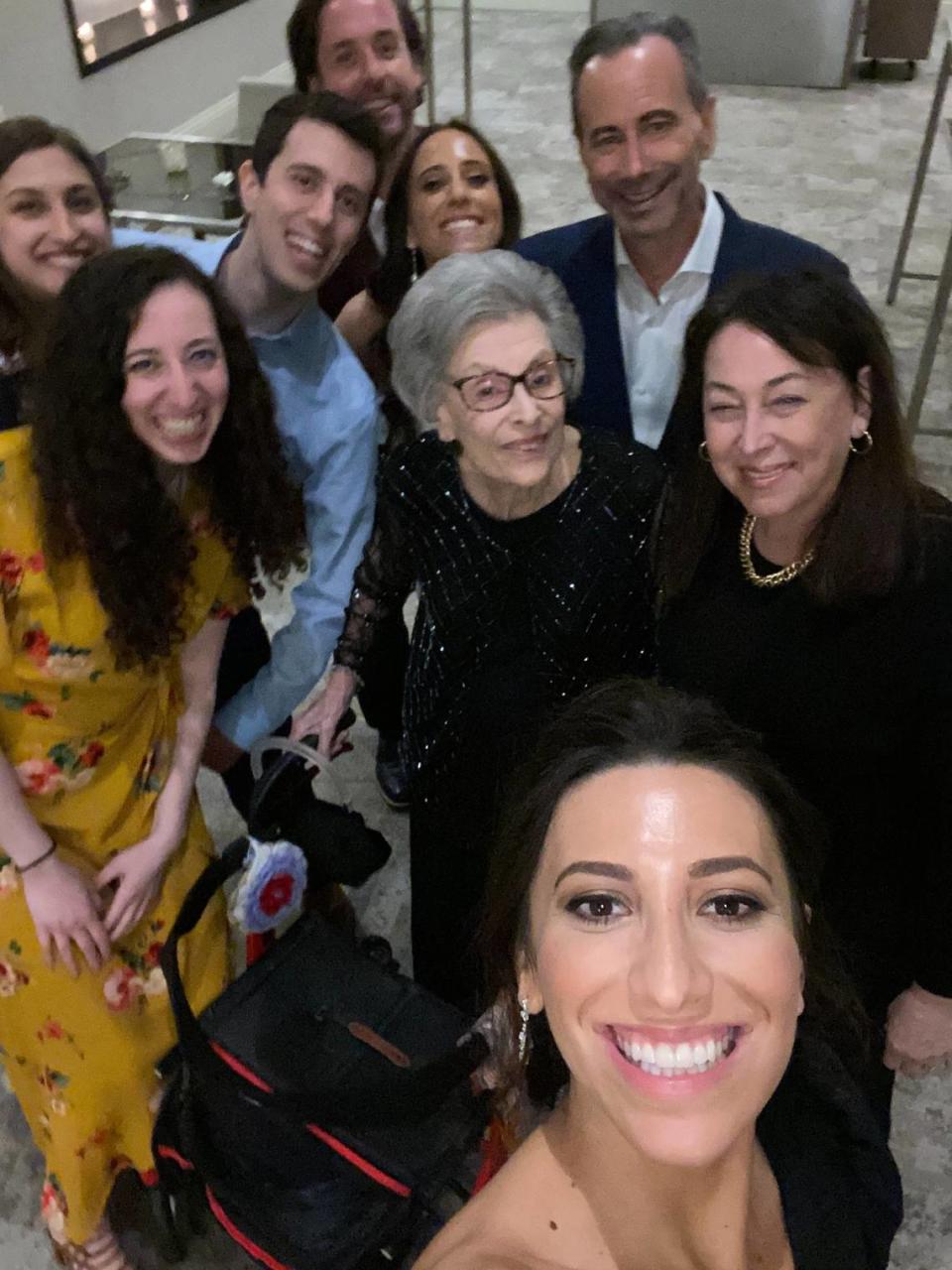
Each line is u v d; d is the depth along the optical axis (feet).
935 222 17.92
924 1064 4.67
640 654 5.21
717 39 23.77
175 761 5.33
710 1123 2.62
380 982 5.21
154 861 5.16
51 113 17.29
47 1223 5.87
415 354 4.78
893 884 4.48
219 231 12.50
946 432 11.77
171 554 4.50
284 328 6.23
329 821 5.75
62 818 4.97
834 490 3.92
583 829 2.86
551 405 4.68
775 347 3.71
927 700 3.98
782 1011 2.70
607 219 6.60
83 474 4.19
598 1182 2.88
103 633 4.49
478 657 5.14
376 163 5.97
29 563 4.30
